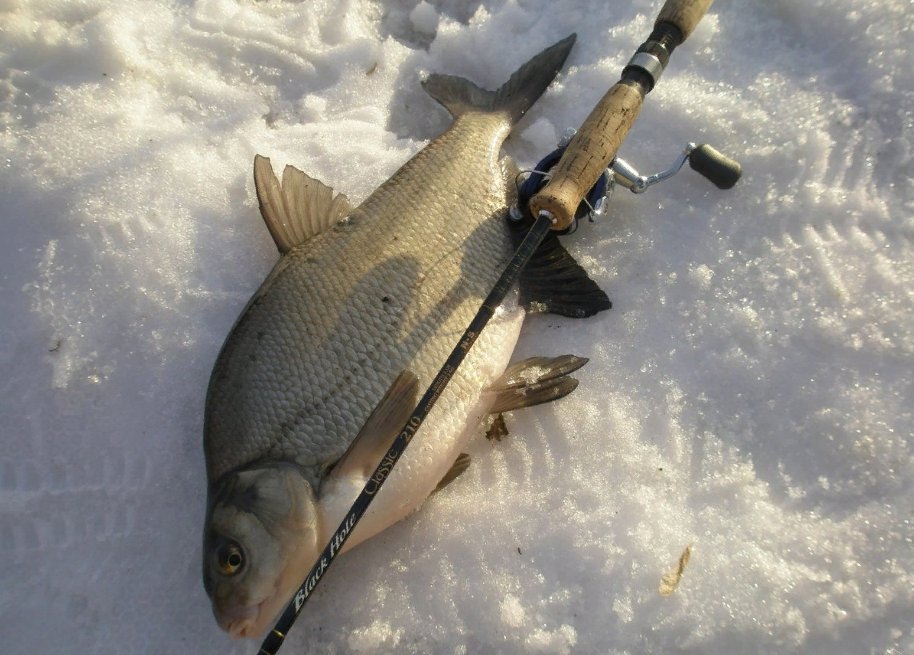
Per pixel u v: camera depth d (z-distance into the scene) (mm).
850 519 466
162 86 615
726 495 480
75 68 604
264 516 416
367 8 681
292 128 612
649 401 511
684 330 529
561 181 453
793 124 566
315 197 542
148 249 546
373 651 451
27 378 515
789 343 515
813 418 495
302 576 429
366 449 435
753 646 438
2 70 592
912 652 429
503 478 500
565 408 511
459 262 505
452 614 458
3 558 477
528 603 456
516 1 651
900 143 553
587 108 606
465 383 474
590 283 534
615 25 623
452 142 549
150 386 517
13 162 561
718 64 600
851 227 538
